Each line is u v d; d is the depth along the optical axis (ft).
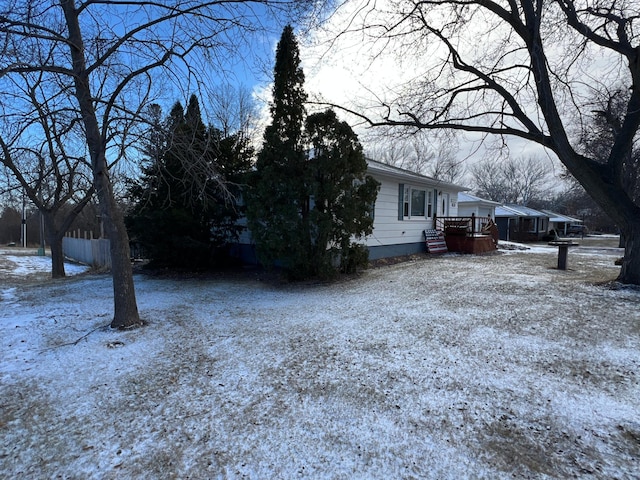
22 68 13.28
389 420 9.04
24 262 62.34
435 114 27.22
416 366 12.10
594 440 8.13
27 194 36.68
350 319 17.66
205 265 35.04
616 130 25.82
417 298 21.53
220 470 7.32
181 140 18.07
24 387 11.06
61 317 18.90
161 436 8.48
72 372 12.10
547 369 11.67
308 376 11.56
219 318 18.47
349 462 7.52
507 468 7.27
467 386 10.68
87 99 16.17
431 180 47.03
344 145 26.37
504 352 13.07
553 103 23.06
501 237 95.04
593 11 21.74
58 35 14.85
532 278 27.58
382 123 26.66
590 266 35.76
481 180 153.07
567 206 167.32
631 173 56.39
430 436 8.36
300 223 27.09
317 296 23.15
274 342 14.71
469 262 39.19
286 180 26.71
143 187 31.91
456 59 25.53
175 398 10.27
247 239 38.88
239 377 11.57
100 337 15.61
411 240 45.93
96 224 80.23
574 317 16.89
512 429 8.58
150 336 15.66
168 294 24.70
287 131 27.43
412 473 7.17
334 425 8.86
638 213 22.97
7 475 7.21
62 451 7.97
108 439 8.39
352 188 27.66
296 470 7.30
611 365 11.83
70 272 46.96
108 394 10.55
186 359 13.10
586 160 23.61
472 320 16.84
